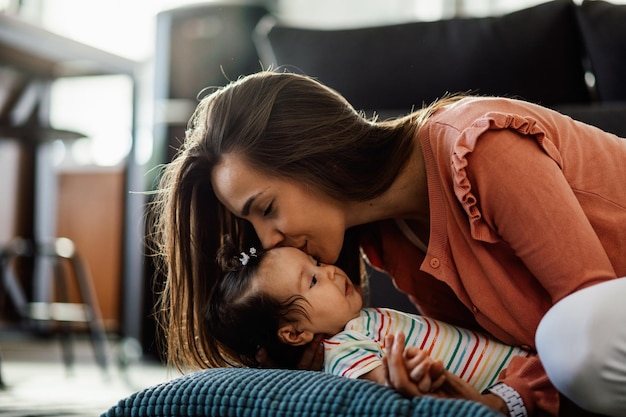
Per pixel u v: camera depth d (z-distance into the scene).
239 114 1.24
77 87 4.52
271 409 1.01
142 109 4.41
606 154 1.23
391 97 1.83
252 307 1.34
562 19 1.74
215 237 1.39
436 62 1.80
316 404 0.99
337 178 1.23
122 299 3.22
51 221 4.35
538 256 1.09
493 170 1.12
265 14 2.77
